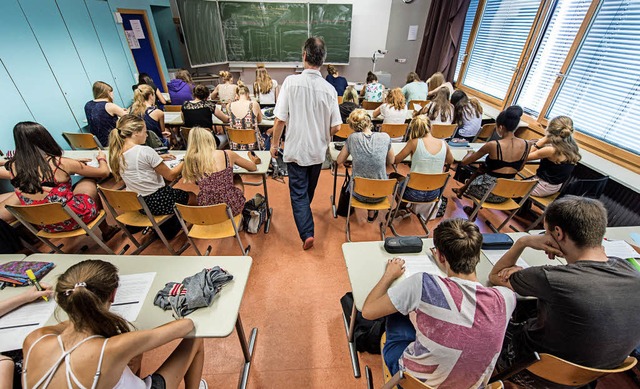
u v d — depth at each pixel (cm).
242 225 252
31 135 175
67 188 198
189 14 546
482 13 457
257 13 588
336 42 632
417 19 620
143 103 309
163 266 129
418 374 90
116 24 438
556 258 135
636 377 150
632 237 153
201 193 192
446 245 88
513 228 270
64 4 331
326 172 369
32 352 80
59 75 319
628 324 86
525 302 131
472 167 290
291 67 658
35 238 235
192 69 641
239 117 317
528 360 98
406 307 89
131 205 196
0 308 105
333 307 190
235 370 154
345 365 157
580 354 92
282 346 166
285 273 215
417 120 222
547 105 329
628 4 242
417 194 234
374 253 137
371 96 447
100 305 80
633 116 242
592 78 278
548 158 230
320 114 200
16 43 267
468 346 80
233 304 112
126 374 89
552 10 330
